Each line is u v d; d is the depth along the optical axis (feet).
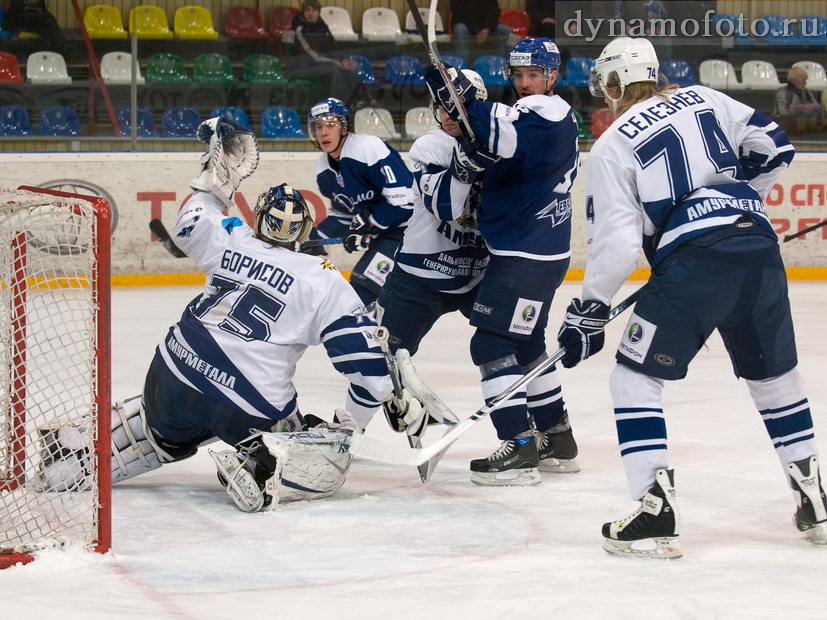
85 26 147.23
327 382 72.95
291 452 40.47
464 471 47.78
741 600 29.99
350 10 163.63
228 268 41.09
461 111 43.47
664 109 35.01
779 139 36.99
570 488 44.78
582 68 153.69
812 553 35.04
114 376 73.87
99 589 30.94
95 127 139.03
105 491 34.22
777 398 36.14
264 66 148.05
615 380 35.01
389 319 51.42
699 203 34.32
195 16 154.71
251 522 38.88
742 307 34.42
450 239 49.57
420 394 41.45
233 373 40.78
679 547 34.58
